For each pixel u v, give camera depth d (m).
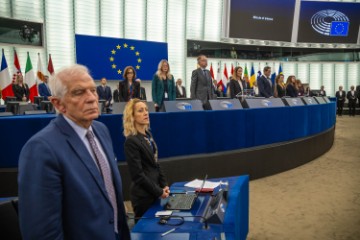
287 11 14.02
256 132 4.95
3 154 3.42
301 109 5.81
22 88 7.85
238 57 14.16
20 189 1.08
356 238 2.89
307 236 2.95
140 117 2.46
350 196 4.07
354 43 15.33
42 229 1.04
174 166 4.16
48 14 9.95
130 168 2.38
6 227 1.47
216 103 4.90
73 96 1.21
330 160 6.22
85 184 1.17
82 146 1.23
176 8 12.55
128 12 11.57
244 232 2.69
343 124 12.59
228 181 2.71
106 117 3.78
